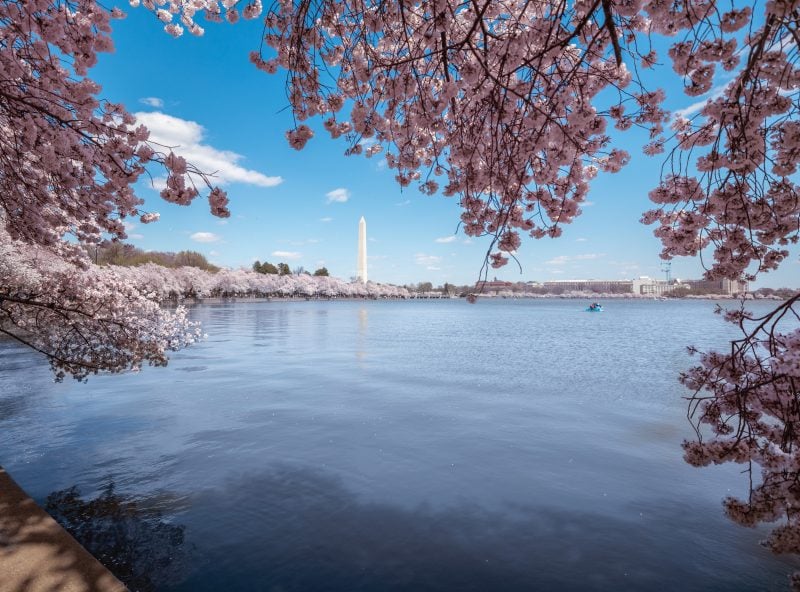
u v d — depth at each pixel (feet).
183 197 12.40
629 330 138.00
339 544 16.84
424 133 15.25
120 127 13.56
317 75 12.71
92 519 18.43
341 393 43.47
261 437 29.40
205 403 38.52
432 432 31.17
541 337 111.14
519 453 27.17
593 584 14.61
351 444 28.32
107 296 27.50
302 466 24.53
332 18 11.88
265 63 13.88
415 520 18.76
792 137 8.77
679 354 78.59
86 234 22.15
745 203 9.96
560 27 10.07
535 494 21.50
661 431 32.01
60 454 25.81
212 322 139.13
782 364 8.45
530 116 12.10
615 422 34.45
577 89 11.86
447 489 21.94
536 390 46.65
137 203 17.25
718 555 16.40
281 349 78.38
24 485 21.59
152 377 50.34
